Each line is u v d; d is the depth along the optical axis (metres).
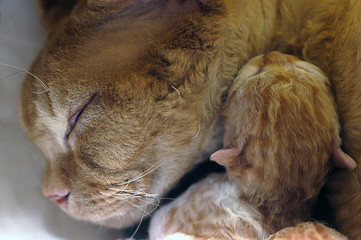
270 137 0.33
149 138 0.34
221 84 0.35
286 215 0.34
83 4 0.34
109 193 0.35
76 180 0.36
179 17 0.34
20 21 0.43
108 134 0.34
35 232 0.38
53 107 0.35
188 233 0.34
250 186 0.34
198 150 0.36
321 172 0.33
